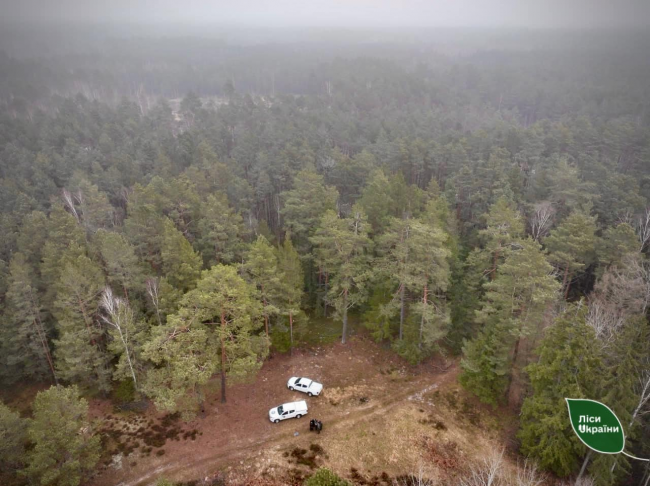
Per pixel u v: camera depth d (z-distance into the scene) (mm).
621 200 56125
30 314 38094
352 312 50594
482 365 34594
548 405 28422
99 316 38875
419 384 38969
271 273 37500
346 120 106812
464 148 74125
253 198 64062
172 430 33656
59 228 45375
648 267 40594
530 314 33125
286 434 33094
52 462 26156
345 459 30953
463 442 32844
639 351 27938
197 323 31625
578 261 47438
